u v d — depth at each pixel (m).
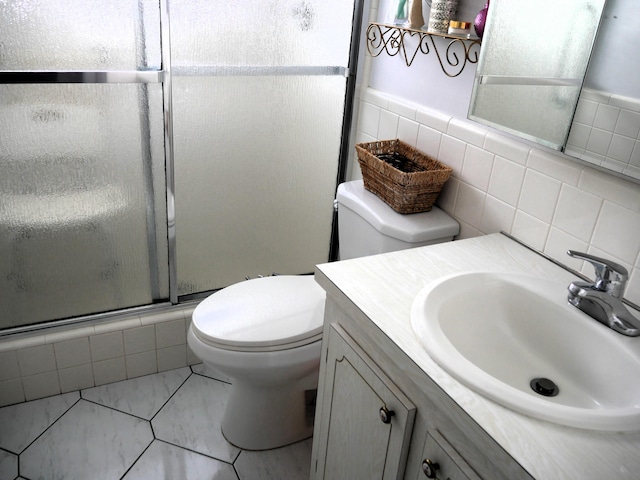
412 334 1.19
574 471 0.90
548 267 1.51
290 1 1.96
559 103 1.44
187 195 2.05
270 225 2.27
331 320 1.44
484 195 1.73
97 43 1.73
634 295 1.37
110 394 2.10
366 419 1.33
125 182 1.92
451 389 1.05
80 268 1.98
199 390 2.15
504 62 1.55
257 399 1.85
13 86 1.67
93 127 1.81
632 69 1.27
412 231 1.72
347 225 1.99
